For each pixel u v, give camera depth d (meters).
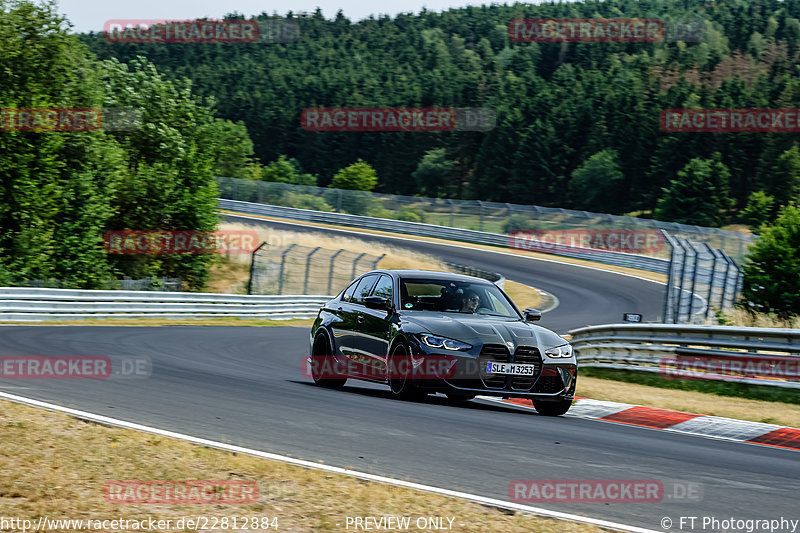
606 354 46.47
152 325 62.84
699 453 20.94
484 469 16.72
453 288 29.17
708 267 64.06
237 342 52.38
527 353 25.88
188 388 26.53
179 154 118.06
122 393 24.30
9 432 17.11
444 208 169.88
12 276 88.81
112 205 109.50
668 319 60.47
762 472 18.62
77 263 96.94
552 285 117.81
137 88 123.00
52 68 95.81
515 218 161.00
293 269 119.12
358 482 14.76
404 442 19.09
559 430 23.09
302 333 68.44
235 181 189.50
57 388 24.28
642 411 29.34
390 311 28.03
